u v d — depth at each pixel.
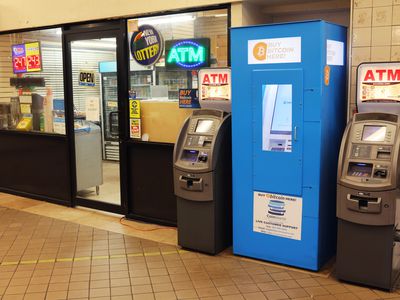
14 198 6.52
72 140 5.96
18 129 6.60
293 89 3.78
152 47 5.09
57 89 6.04
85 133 6.09
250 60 3.95
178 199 4.43
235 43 3.99
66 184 6.07
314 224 3.85
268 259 4.14
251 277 3.86
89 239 4.80
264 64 3.89
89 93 5.96
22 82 6.47
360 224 3.54
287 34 3.75
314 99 3.71
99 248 4.55
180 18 4.87
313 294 3.54
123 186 5.51
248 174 4.10
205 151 4.21
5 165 6.79
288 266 4.05
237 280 3.81
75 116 5.99
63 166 6.07
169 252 4.43
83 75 5.92
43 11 5.91
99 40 5.64
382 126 3.57
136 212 5.49
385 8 3.78
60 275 3.95
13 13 6.26
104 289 3.69
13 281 3.85
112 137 6.40
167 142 5.13
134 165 5.42
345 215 3.59
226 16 4.60
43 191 6.38
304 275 3.88
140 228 5.16
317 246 3.87
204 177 4.18
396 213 3.47
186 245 4.45
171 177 5.13
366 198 3.48
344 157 3.61
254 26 3.88
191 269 4.03
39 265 4.16
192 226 4.38
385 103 3.57
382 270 3.53
